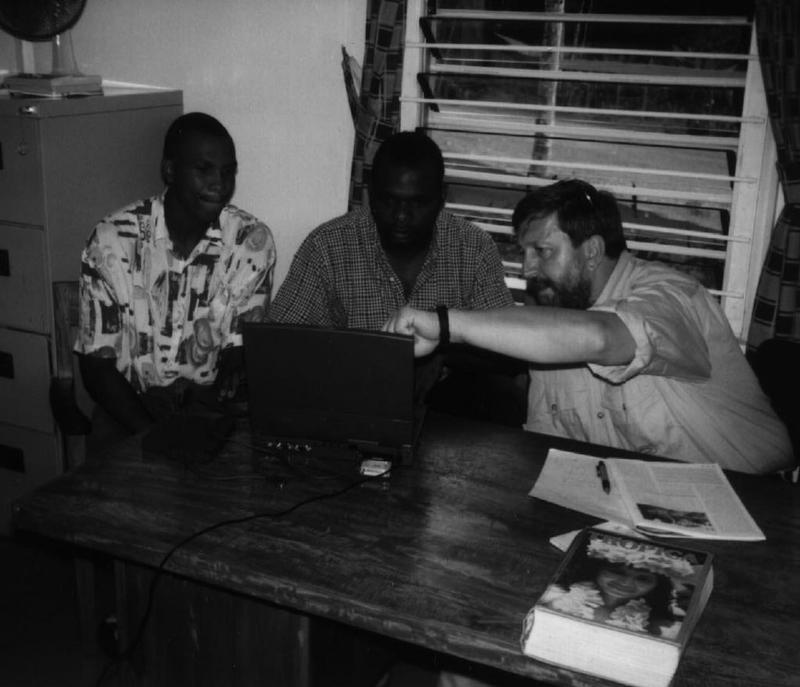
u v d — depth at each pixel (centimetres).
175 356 246
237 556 144
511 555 146
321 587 136
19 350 278
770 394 216
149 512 158
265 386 173
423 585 137
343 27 279
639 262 206
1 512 298
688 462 181
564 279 196
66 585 268
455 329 171
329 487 168
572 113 269
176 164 231
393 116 274
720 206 264
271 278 251
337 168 294
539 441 191
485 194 283
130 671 181
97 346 235
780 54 234
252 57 295
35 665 229
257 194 308
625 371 178
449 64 277
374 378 167
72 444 242
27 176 261
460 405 235
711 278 269
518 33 267
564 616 121
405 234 221
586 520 157
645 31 255
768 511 162
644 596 126
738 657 122
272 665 166
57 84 269
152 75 309
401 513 159
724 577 141
